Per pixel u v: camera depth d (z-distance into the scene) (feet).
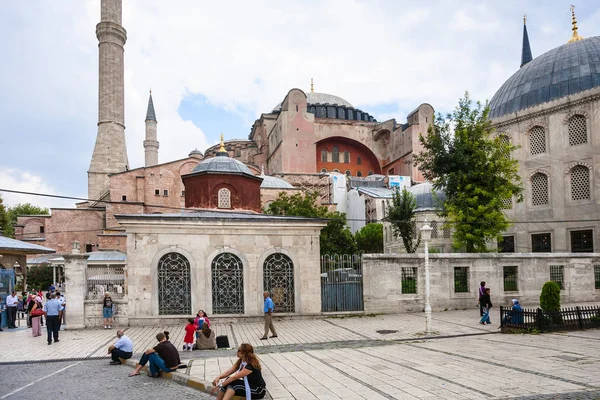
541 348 46.93
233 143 301.84
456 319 73.51
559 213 124.67
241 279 77.61
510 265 89.86
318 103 309.01
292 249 79.87
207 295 75.72
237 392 29.32
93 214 207.21
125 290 79.36
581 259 95.09
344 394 31.60
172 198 213.05
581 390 30.91
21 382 39.83
